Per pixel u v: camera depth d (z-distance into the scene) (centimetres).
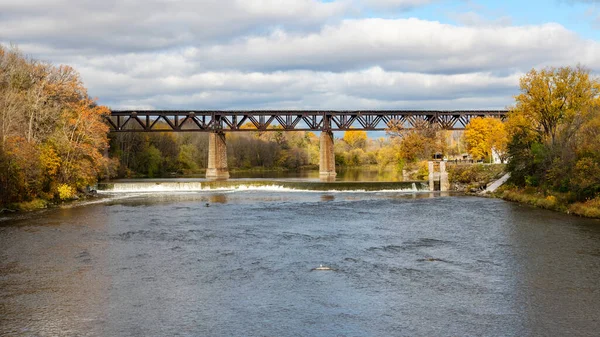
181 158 18262
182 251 4641
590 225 5725
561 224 5819
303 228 5762
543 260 4231
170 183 10512
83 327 2914
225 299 3353
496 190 9056
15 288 3569
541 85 8244
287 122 13650
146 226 5909
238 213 6956
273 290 3525
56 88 8975
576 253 4450
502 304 3228
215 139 13412
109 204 8044
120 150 14675
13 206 7125
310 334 2811
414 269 4003
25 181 7462
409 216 6612
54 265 4150
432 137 13862
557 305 3203
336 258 4362
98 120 10150
